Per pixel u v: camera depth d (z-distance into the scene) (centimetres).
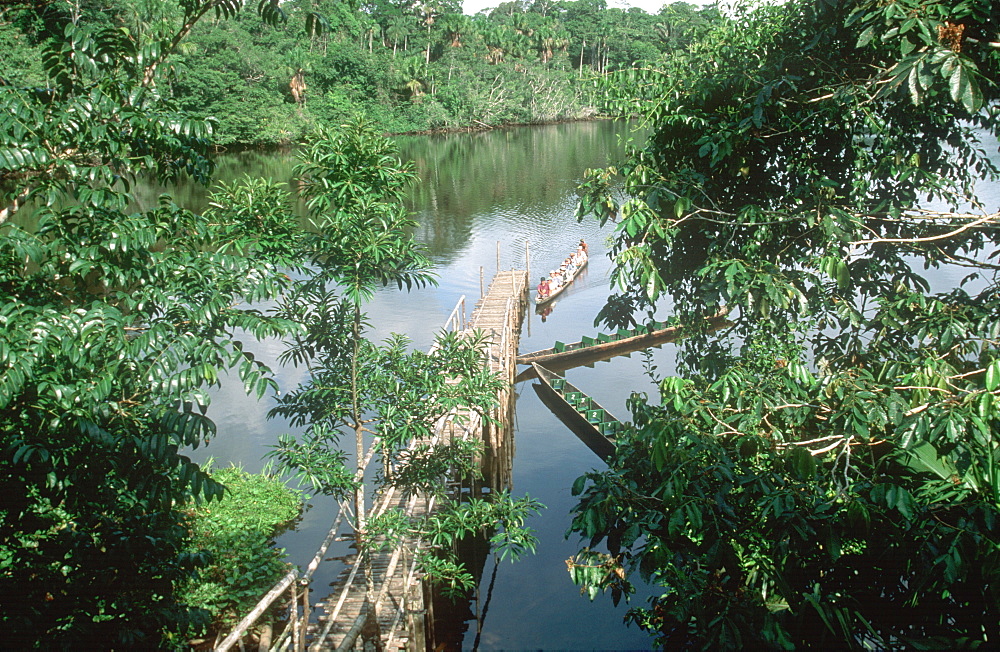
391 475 798
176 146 505
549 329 2325
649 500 488
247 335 2098
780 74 562
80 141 466
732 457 483
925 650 422
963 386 459
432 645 984
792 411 490
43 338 401
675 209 545
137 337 443
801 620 430
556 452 1577
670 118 630
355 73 6794
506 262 2925
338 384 731
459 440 838
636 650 989
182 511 1035
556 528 1297
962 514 411
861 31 534
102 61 481
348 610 894
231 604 912
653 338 2125
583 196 628
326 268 681
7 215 462
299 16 6650
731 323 665
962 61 401
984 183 2714
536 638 1026
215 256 506
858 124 599
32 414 416
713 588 470
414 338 2006
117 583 516
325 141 662
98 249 455
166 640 644
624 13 9894
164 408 446
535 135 7288
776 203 613
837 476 444
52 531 575
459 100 7638
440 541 791
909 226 600
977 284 1984
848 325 612
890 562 462
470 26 8675
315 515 1222
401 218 691
